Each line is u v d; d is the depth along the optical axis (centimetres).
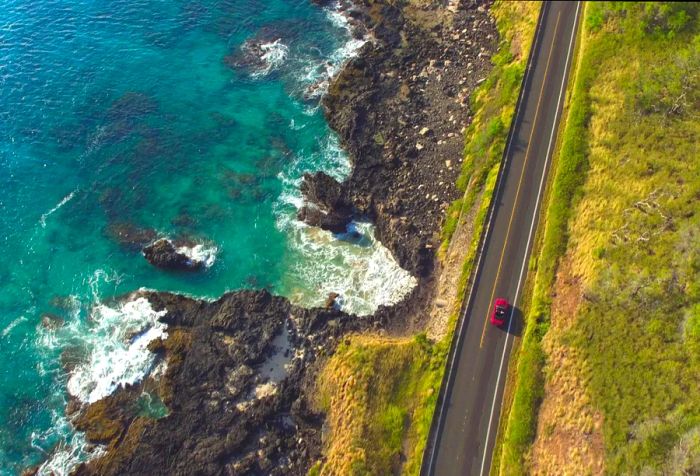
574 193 5988
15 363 5941
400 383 5341
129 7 9506
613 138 6222
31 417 5588
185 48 8919
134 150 7681
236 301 6275
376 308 6181
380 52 8488
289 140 7762
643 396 4512
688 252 5081
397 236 6625
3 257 6725
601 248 5428
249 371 5762
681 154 5862
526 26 7919
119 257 6769
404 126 7531
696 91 6338
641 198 5669
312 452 5247
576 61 7269
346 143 7550
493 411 4988
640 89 6525
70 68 8512
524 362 5131
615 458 4319
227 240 6894
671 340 4706
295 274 6569
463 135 7325
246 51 8875
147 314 6253
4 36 8850
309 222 6944
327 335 5988
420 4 9075
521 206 6122
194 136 7844
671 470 4088
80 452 5353
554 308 5372
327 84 8338
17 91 8169
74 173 7438
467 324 5459
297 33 9062
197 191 7331
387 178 7075
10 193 7225
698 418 4234
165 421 5462
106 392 5709
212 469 5184
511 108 6888
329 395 5494
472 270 5775
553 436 4688
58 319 6278
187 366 5806
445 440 4875
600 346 4903
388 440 4997
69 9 9406
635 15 7156
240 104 8219
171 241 6881
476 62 8088
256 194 7275
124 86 8375
